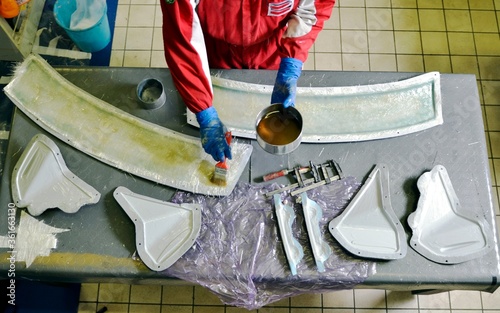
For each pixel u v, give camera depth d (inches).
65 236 64.3
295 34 63.0
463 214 65.2
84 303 91.2
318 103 70.4
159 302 91.1
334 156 68.7
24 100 70.9
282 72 66.0
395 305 90.7
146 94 72.4
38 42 103.4
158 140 68.8
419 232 64.0
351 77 72.4
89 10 100.1
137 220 64.1
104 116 70.1
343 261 63.0
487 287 63.2
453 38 111.2
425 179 66.2
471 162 68.2
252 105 70.3
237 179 66.9
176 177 66.9
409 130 69.3
